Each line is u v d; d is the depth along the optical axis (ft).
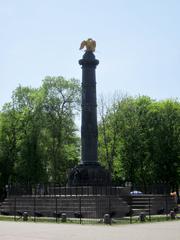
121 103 280.92
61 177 297.94
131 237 95.35
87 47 196.44
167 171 268.00
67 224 135.54
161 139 269.03
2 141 265.95
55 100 282.15
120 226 125.80
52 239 93.50
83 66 194.70
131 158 273.13
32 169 254.68
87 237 96.37
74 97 287.48
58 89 286.05
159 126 271.69
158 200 183.42
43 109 277.23
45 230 114.83
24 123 265.13
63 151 289.53
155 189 206.90
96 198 159.63
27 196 184.24
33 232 109.70
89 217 158.10
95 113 192.95
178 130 271.08
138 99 289.53
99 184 185.26
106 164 281.54
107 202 161.17
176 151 267.39
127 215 164.76
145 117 278.67
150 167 272.92
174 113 274.77
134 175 276.21
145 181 277.64
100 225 129.80
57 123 282.15
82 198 163.12
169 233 104.17
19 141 263.90
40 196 178.50
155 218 152.35
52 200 173.37
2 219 163.02
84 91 193.36
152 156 270.87
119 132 276.82
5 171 263.49
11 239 94.58
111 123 277.85
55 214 166.81
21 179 264.93
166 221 143.13
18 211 183.93
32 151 257.14
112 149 274.57
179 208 191.31
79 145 321.32
